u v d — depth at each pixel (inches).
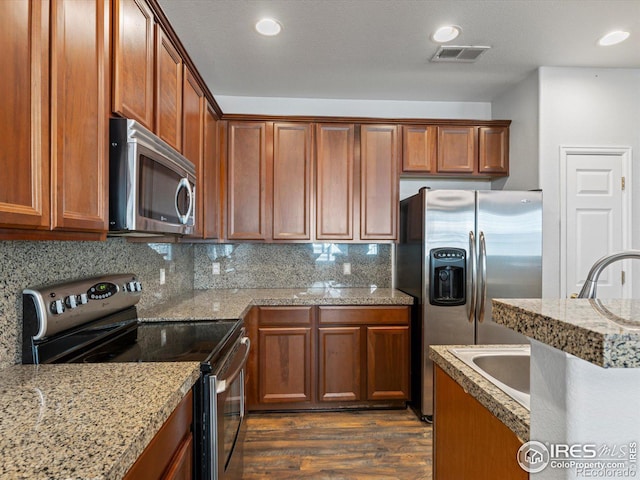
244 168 116.6
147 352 54.6
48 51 36.4
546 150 108.2
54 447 27.3
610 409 22.0
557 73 108.2
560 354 22.9
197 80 88.6
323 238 118.2
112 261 71.3
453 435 44.3
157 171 56.1
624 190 109.9
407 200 115.6
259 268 130.6
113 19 48.6
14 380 41.2
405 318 109.0
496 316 29.4
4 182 31.4
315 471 80.7
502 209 101.8
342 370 108.3
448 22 84.7
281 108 130.2
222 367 53.0
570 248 108.7
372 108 132.6
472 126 122.0
